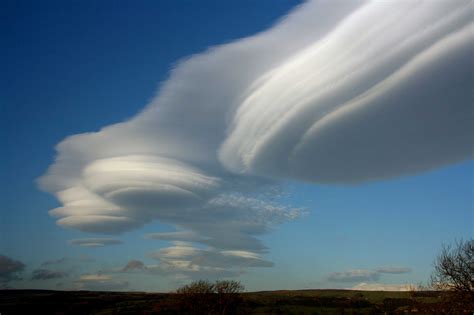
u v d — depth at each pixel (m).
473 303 41.16
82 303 106.88
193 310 83.56
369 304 101.62
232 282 87.75
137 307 98.25
